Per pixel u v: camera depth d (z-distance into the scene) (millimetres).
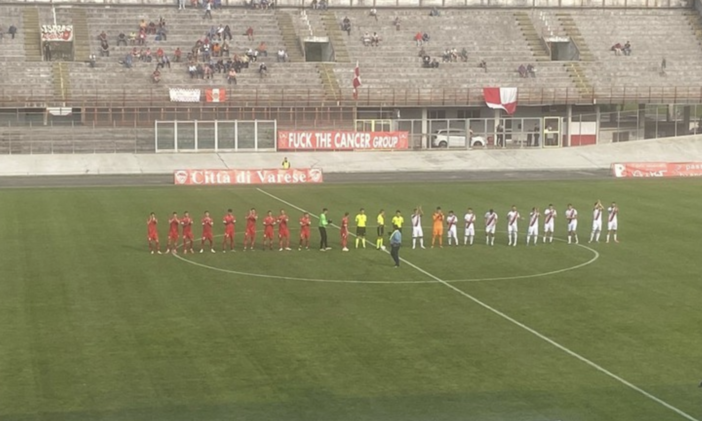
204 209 77125
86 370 36906
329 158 111625
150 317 44406
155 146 114000
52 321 43594
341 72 124875
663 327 43156
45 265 55344
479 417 32531
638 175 102375
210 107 117375
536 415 32750
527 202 82000
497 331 42438
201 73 121250
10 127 112000
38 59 119812
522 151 115750
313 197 84688
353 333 42031
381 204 80312
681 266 56281
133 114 115938
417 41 130750
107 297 48156
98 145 112625
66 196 83438
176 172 94188
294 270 54938
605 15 137875
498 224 71375
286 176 96625
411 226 70375
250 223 61406
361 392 34781
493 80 126688
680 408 33438
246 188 91188
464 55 128750
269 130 116938
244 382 35688
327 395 34438
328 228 69062
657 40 135500
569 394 34719
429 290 50094
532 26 135250
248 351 39375
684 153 117125
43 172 102375
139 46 123750
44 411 32781
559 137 125375
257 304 46969
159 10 129000
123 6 128250
